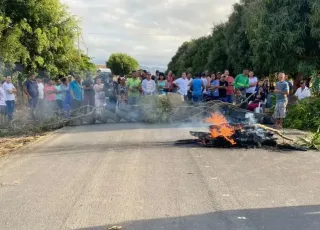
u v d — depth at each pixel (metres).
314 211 5.21
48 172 7.47
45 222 5.02
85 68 27.53
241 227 4.71
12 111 14.98
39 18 20.38
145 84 16.20
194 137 10.88
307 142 9.43
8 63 18.16
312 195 5.85
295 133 11.61
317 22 15.38
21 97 19.55
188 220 4.95
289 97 15.16
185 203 5.56
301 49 15.91
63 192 6.21
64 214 5.27
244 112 12.70
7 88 14.79
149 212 5.25
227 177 6.84
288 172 7.15
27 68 20.56
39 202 5.78
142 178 6.85
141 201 5.68
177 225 4.80
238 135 9.41
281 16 16.00
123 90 16.47
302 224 4.78
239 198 5.74
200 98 15.92
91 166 7.81
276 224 4.79
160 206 5.46
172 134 11.54
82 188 6.38
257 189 6.16
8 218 5.20
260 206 5.41
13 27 18.53
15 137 12.33
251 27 17.80
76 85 15.69
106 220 5.01
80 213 5.28
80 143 10.49
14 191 6.36
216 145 9.46
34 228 4.85
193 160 8.12
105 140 10.81
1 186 6.66
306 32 16.11
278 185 6.36
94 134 12.02
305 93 14.84
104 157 8.59
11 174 7.44
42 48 20.28
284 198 5.72
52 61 21.88
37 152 9.49
